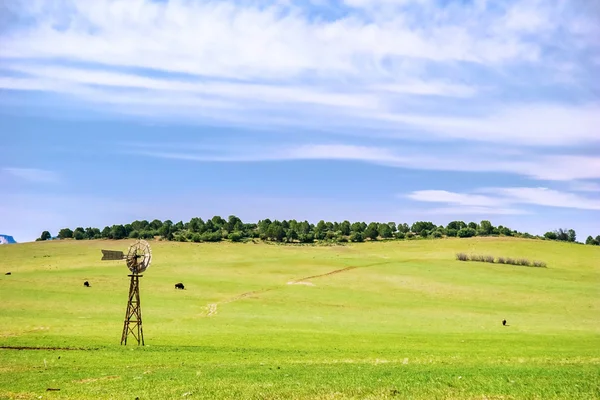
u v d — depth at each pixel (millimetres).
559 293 111062
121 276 120062
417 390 27703
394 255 183250
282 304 93375
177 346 49906
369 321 77000
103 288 103188
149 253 56844
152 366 37875
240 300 96625
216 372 34250
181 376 32750
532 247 192875
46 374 34000
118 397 27172
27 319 69625
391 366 37188
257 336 58406
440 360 41156
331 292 109125
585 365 37812
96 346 49031
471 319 81938
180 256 175625
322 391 27688
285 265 151875
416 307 94188
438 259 166125
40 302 84938
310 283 121000
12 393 28297
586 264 163875
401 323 75438
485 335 62906
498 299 104562
